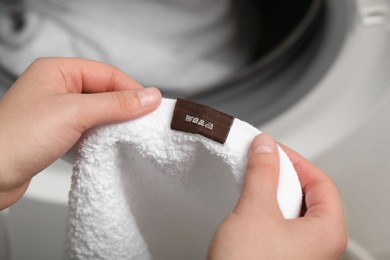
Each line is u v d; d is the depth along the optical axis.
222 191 0.41
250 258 0.36
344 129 0.60
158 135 0.38
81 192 0.41
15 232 0.62
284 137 0.60
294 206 0.39
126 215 0.43
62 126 0.41
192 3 0.90
